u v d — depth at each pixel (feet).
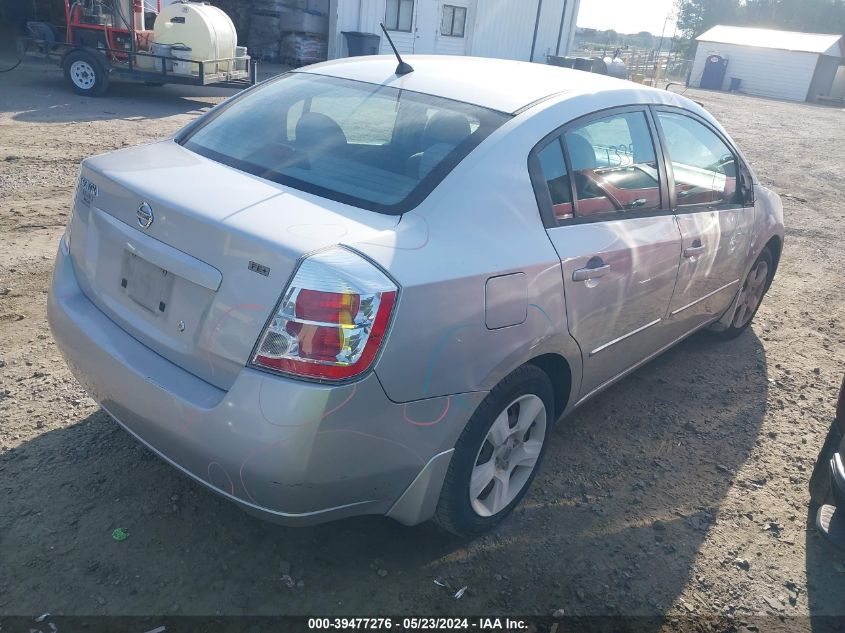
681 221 12.38
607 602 9.01
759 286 17.26
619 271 10.51
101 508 9.56
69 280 9.70
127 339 8.59
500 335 8.52
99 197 9.14
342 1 68.13
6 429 10.88
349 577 8.95
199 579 8.65
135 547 8.99
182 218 7.91
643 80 97.76
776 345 17.61
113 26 40.96
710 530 10.55
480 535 9.88
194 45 40.81
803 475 12.21
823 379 15.94
